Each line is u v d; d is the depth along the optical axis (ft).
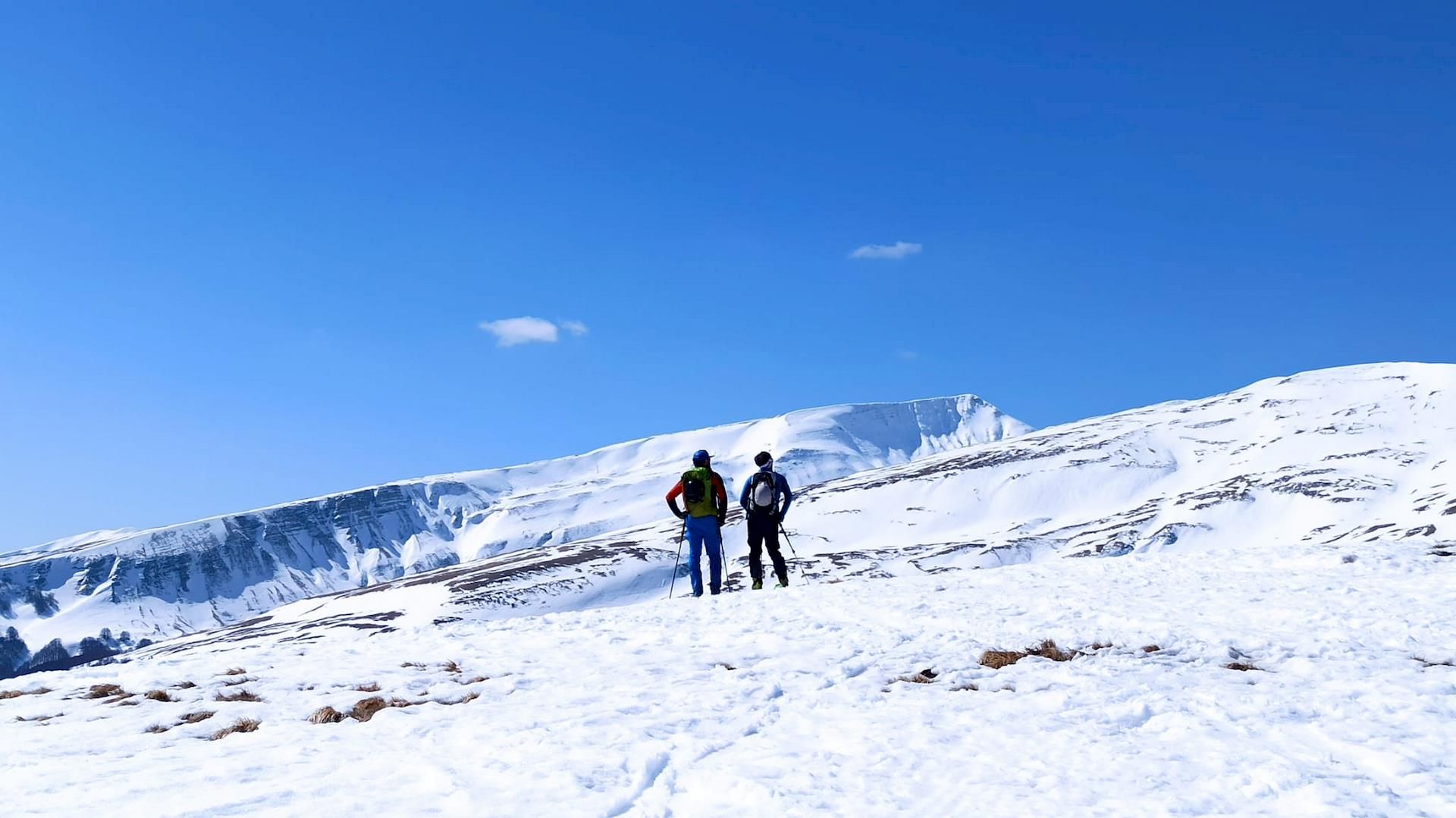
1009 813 17.08
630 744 22.12
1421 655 30.71
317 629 589.32
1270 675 28.63
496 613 587.68
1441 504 631.56
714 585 60.23
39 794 19.20
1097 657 32.09
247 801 18.16
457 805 17.63
